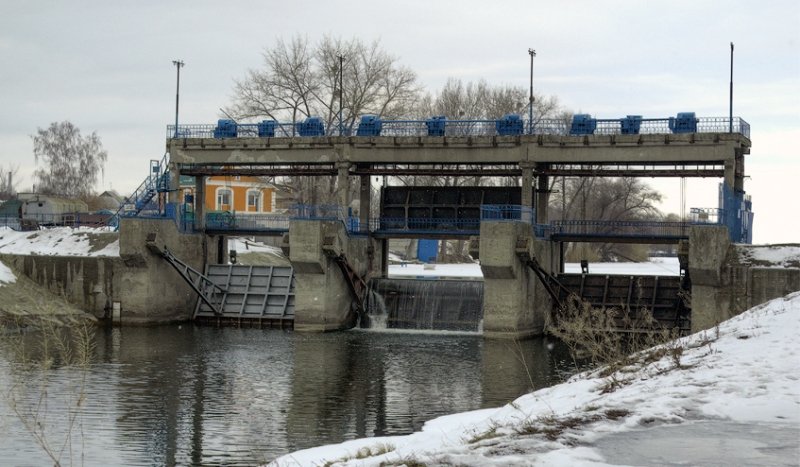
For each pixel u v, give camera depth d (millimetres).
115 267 61625
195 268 65188
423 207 64375
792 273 48438
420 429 32062
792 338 25703
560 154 58062
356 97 84312
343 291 61219
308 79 83500
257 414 34406
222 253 68875
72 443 29625
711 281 50250
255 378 41844
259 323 62531
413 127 63312
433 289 61969
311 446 29672
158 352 49094
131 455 28453
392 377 42500
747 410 19109
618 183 110000
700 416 18891
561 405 23375
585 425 18453
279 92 83312
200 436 30922
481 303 60594
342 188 61906
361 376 42719
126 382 40156
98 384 39469
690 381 22062
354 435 31250
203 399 36969
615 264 111750
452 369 44875
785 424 18000
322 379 41844
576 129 58688
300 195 87062
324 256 58406
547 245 60250
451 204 63906
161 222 61500
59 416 33156
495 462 15570
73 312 60719
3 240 68250
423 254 114125
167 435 30953
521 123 60188
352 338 56031
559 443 16875
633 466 15125
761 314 31578
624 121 57719
